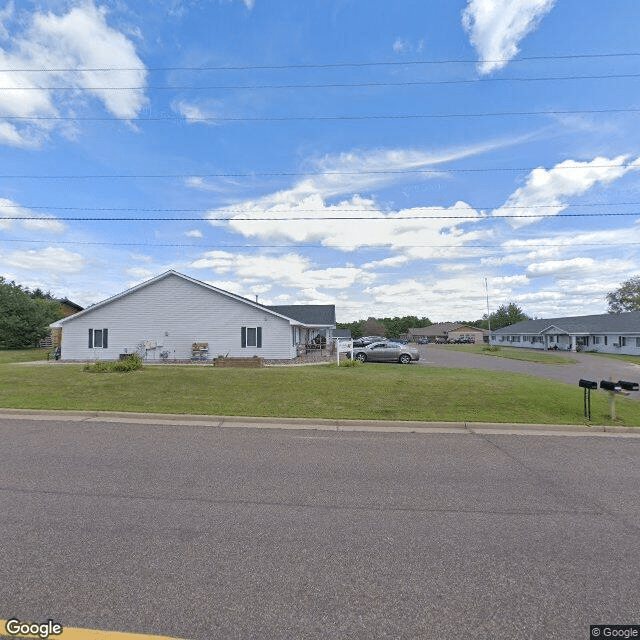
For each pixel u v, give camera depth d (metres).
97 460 5.80
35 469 5.38
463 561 3.27
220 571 3.08
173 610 2.63
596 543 3.60
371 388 11.38
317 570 3.12
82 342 24.69
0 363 21.06
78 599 2.73
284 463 5.79
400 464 5.82
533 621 2.59
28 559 3.20
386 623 2.55
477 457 6.22
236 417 8.58
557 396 10.73
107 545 3.44
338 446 6.74
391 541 3.59
